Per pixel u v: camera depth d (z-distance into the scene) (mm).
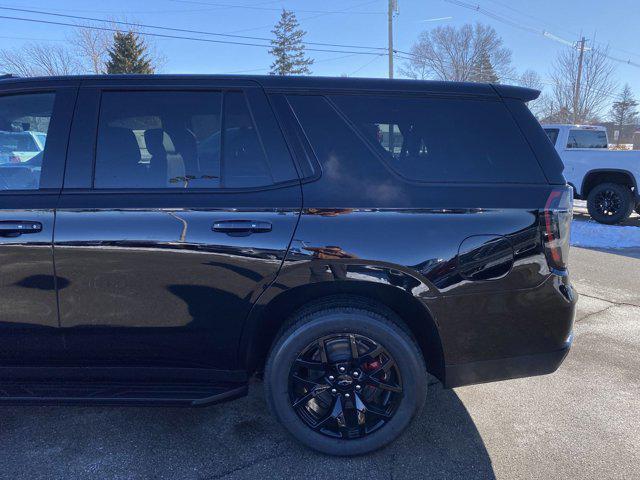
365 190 2377
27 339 2432
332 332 2357
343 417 2445
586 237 8727
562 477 2332
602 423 2803
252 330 2393
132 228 2312
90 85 2506
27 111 2555
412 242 2307
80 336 2410
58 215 2332
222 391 2436
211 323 2381
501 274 2346
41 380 2537
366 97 2504
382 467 2395
